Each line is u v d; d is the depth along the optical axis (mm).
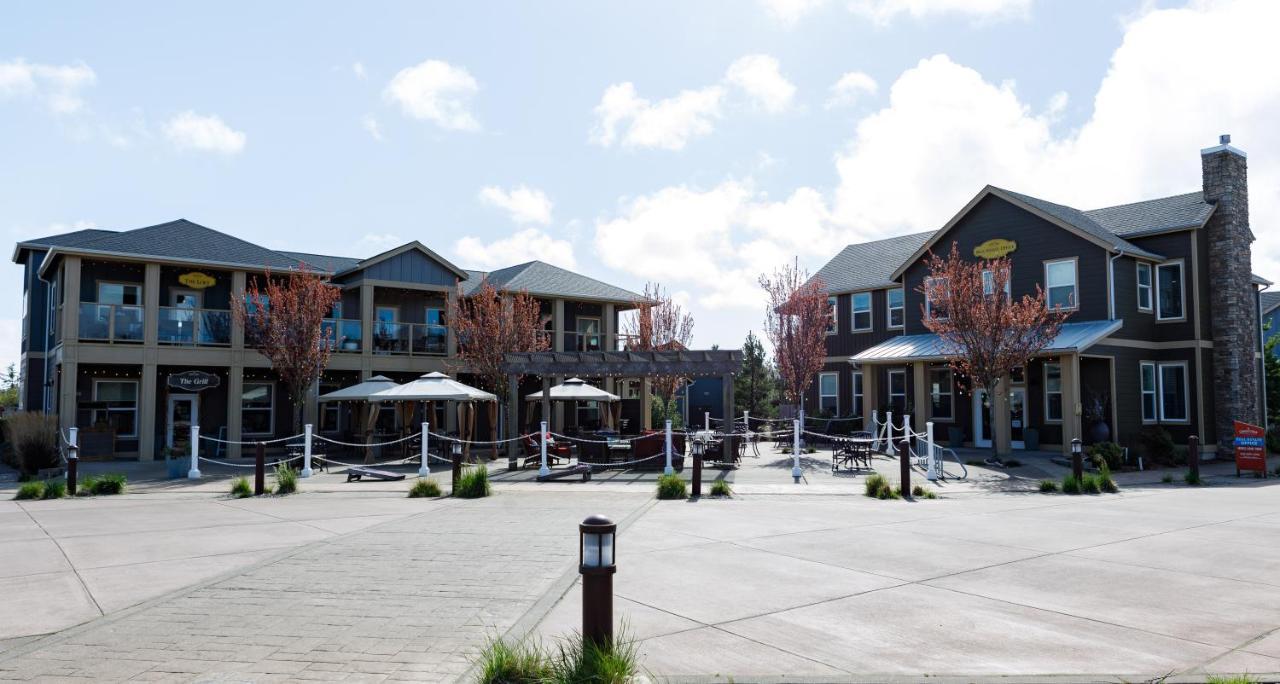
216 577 8719
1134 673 5539
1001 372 22422
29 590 8211
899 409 31016
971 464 22172
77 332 24391
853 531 11555
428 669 5664
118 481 17750
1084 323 25594
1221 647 6137
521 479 19750
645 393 32750
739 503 14938
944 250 29797
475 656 5949
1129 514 13438
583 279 36594
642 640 6348
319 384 30438
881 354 28844
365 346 29312
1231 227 27188
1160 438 24453
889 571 8836
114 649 6219
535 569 8969
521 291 30609
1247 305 27688
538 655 5387
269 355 25453
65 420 24188
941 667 5699
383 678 5480
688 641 6328
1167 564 9203
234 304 26719
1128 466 22953
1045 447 26453
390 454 27344
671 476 16000
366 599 7672
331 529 11945
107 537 11398
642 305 36312
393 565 9227
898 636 6457
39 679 5562
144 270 27328
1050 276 26641
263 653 6066
